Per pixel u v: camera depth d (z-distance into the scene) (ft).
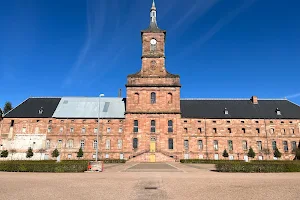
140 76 200.85
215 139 206.80
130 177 69.82
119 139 199.21
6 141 199.21
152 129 190.90
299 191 45.73
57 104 218.79
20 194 43.14
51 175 75.72
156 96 196.95
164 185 53.42
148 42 209.77
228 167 89.45
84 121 203.62
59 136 200.54
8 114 205.67
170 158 178.70
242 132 207.62
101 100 222.48
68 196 41.45
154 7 226.79
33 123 203.10
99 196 41.42
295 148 199.21
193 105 224.12
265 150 200.13
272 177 69.41
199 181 60.08
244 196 41.32
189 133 208.33
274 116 210.59
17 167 88.89
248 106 222.07
